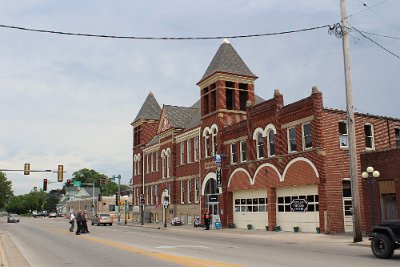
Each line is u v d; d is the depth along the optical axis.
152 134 67.62
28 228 50.31
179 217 52.81
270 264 14.35
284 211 34.69
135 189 68.69
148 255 17.92
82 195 153.25
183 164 52.34
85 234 35.53
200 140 47.88
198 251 19.36
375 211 26.59
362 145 33.50
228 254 17.88
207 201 46.09
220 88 44.31
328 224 30.03
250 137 38.81
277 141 35.12
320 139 30.89
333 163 31.19
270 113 36.25
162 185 57.97
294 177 33.16
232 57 46.00
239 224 40.81
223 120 43.78
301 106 32.72
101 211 100.31
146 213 61.88
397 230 15.85
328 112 31.78
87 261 16.77
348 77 24.73
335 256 16.83
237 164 40.69
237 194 41.38
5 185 119.19
